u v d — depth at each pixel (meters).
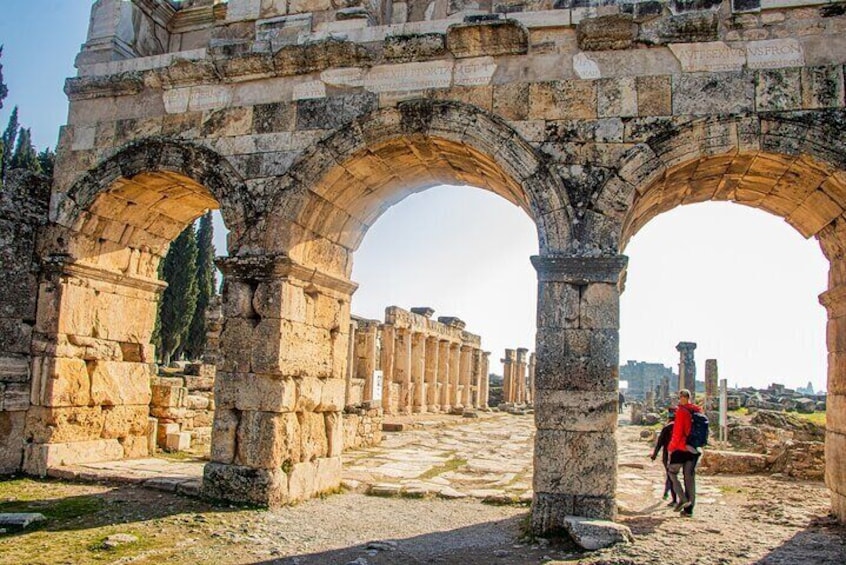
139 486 12.62
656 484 15.90
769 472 17.20
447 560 9.00
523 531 10.41
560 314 10.52
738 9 10.99
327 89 12.55
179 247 44.62
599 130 11.09
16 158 52.06
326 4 13.21
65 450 13.63
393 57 12.20
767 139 10.54
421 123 11.78
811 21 10.84
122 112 13.84
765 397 51.00
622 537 9.41
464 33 11.69
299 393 12.21
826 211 11.48
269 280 11.92
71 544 9.05
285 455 11.78
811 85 10.61
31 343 13.71
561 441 10.22
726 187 12.41
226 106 13.05
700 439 12.13
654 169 10.81
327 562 8.77
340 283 13.71
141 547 9.01
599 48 11.35
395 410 34.75
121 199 14.14
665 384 56.12
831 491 11.70
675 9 11.22
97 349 14.40
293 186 12.28
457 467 17.95
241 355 11.82
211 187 12.74
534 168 11.15
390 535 10.29
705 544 9.62
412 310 39.81
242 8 13.79
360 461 17.86
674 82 11.01
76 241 13.92
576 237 10.80
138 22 14.95
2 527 9.76
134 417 15.34
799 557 8.99
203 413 18.72
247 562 8.63
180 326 44.38
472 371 52.50
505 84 11.62
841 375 11.17
